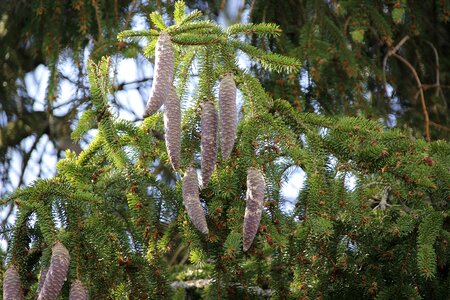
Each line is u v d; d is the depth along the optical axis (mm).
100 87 5074
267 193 4941
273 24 4914
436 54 8648
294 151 4926
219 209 4891
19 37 8711
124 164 5047
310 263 5172
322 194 4980
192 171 4652
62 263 4363
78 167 5031
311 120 5156
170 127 4516
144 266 5008
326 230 4812
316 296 5215
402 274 5230
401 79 8609
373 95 8219
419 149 5176
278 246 4867
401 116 8234
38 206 4684
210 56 4898
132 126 5160
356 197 5051
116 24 7648
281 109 5133
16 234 4762
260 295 5594
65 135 8344
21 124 8922
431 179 5156
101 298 4840
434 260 4895
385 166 5059
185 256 7199
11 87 8852
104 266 4844
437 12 8438
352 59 7418
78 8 7652
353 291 5348
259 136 4969
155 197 5094
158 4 7594
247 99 5023
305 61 7418
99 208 4957
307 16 7562
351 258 5266
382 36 7766
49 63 7836
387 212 5492
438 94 8484
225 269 5137
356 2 7699
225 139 4547
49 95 7766
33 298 5000
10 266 4656
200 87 4941
